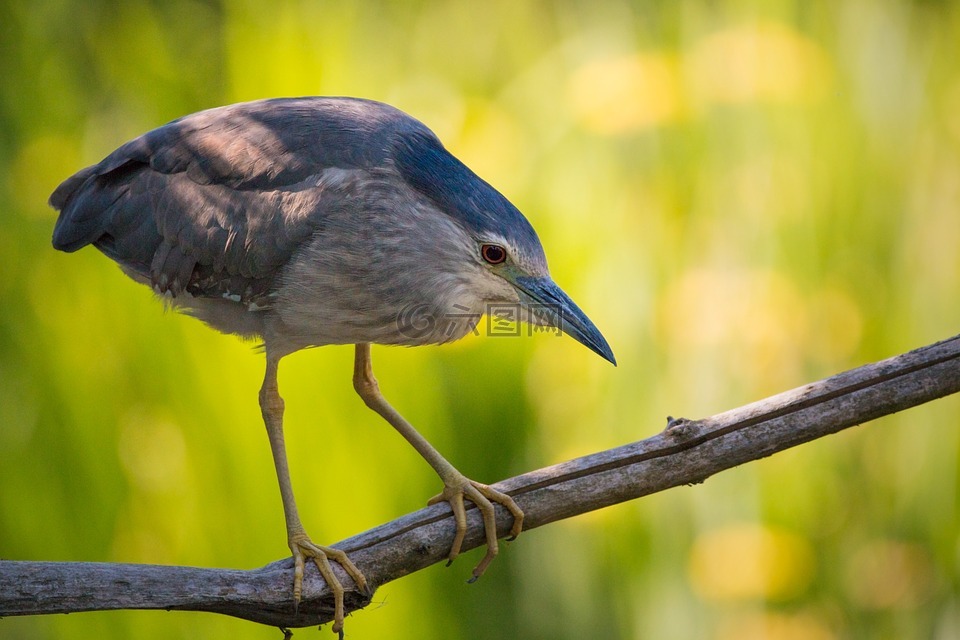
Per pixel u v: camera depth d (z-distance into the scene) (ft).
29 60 37.45
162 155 24.68
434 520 21.88
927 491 31.81
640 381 31.14
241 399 29.07
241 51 35.24
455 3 40.81
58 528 29.81
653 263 32.07
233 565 28.68
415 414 28.81
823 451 31.60
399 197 23.62
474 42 40.37
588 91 34.91
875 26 36.37
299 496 28.50
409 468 29.09
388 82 36.65
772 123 33.45
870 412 21.02
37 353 30.94
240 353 29.22
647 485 21.43
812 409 21.07
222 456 28.89
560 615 30.09
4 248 33.27
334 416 28.81
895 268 32.89
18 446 30.76
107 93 38.60
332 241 23.31
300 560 21.25
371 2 39.63
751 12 35.50
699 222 32.83
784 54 34.22
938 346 21.21
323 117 24.39
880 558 31.45
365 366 24.80
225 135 24.29
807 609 30.37
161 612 29.30
